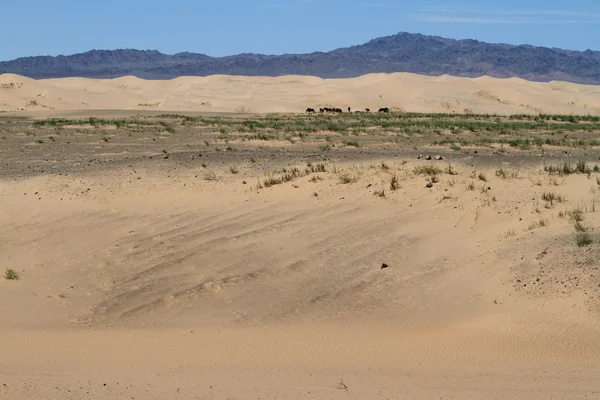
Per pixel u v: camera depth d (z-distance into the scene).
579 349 9.99
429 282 14.23
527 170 22.31
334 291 14.15
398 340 10.96
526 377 8.80
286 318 12.86
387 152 29.22
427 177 21.62
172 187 23.09
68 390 8.29
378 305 13.32
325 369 9.40
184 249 17.27
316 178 22.58
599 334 10.46
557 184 19.66
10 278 15.70
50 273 16.08
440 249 16.08
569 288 12.29
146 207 21.20
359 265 15.58
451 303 13.05
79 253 17.47
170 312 13.47
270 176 23.72
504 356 9.84
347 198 20.42
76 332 12.10
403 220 18.27
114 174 25.45
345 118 62.84
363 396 8.02
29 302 14.20
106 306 13.84
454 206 18.70
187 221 19.64
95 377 9.00
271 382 8.71
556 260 13.50
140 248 17.53
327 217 19.03
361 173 22.88
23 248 18.09
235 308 13.52
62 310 13.70
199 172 25.16
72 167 27.53
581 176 20.53
